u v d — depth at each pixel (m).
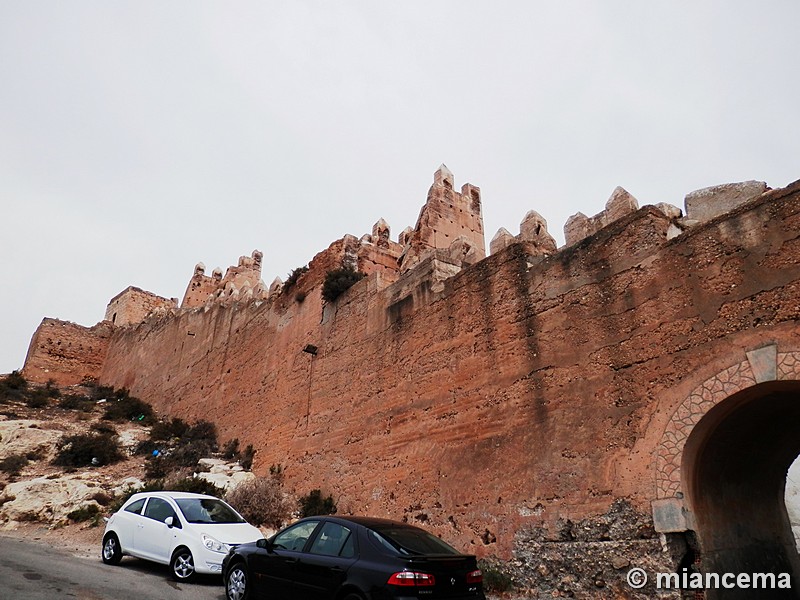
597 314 10.25
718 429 8.30
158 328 36.50
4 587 8.07
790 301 7.59
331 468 16.22
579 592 8.84
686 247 9.14
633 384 9.23
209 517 11.32
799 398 7.92
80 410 29.12
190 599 8.68
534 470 10.33
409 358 14.70
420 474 12.97
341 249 21.16
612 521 8.74
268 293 25.58
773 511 9.66
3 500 16.27
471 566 7.06
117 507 15.77
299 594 7.30
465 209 21.95
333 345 18.47
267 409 21.34
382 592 6.30
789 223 7.91
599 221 11.51
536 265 11.86
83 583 8.99
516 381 11.40
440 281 14.73
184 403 29.30
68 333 43.34
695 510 8.08
